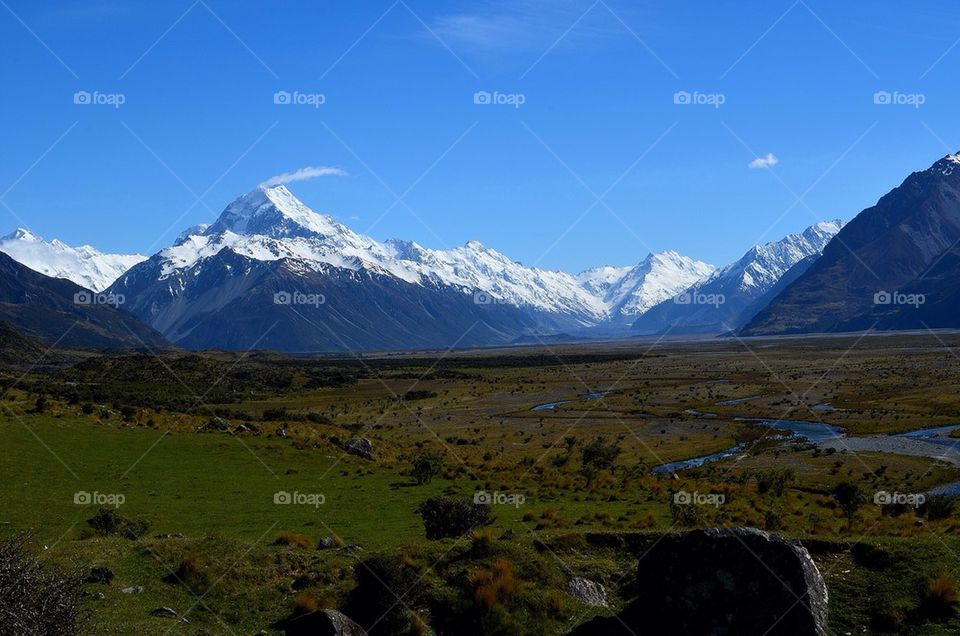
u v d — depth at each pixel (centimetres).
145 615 2748
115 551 3294
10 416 7944
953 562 2981
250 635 2717
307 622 2655
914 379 18225
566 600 2880
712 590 2528
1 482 5303
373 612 2797
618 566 3192
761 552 2525
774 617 2458
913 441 9894
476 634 2698
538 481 6519
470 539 3300
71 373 16062
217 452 7194
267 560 3266
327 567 3170
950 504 5181
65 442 6912
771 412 13550
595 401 16525
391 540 3912
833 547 3181
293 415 11081
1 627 2055
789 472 7250
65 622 2192
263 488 5791
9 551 2189
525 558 3098
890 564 3025
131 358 18525
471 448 9875
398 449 8938
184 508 4947
